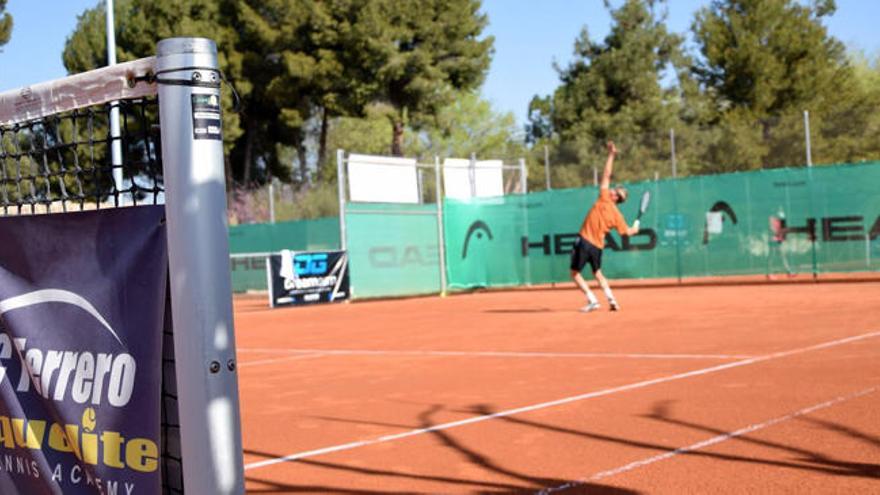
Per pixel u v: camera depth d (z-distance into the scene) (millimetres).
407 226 21219
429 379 7516
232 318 2361
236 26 41688
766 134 25953
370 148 54688
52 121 2975
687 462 4227
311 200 33719
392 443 5059
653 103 39375
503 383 7035
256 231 26922
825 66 39406
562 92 42469
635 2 40625
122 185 2791
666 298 15969
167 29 40750
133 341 2537
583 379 6977
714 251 18984
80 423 2688
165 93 2330
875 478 3791
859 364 6879
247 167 42875
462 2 41344
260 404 6723
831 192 17734
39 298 2811
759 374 6684
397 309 17219
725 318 11445
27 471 2920
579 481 4012
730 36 40094
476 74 42688
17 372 2939
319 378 8023
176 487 2494
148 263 2500
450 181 21875
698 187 19156
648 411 5504
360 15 38625
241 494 2352
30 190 3094
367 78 40031
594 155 29891
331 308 18547
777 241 18312
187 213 2312
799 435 4629
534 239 20984
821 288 16297
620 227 13398
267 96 40844
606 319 12227
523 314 14062
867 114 24594
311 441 5254
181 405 2334
